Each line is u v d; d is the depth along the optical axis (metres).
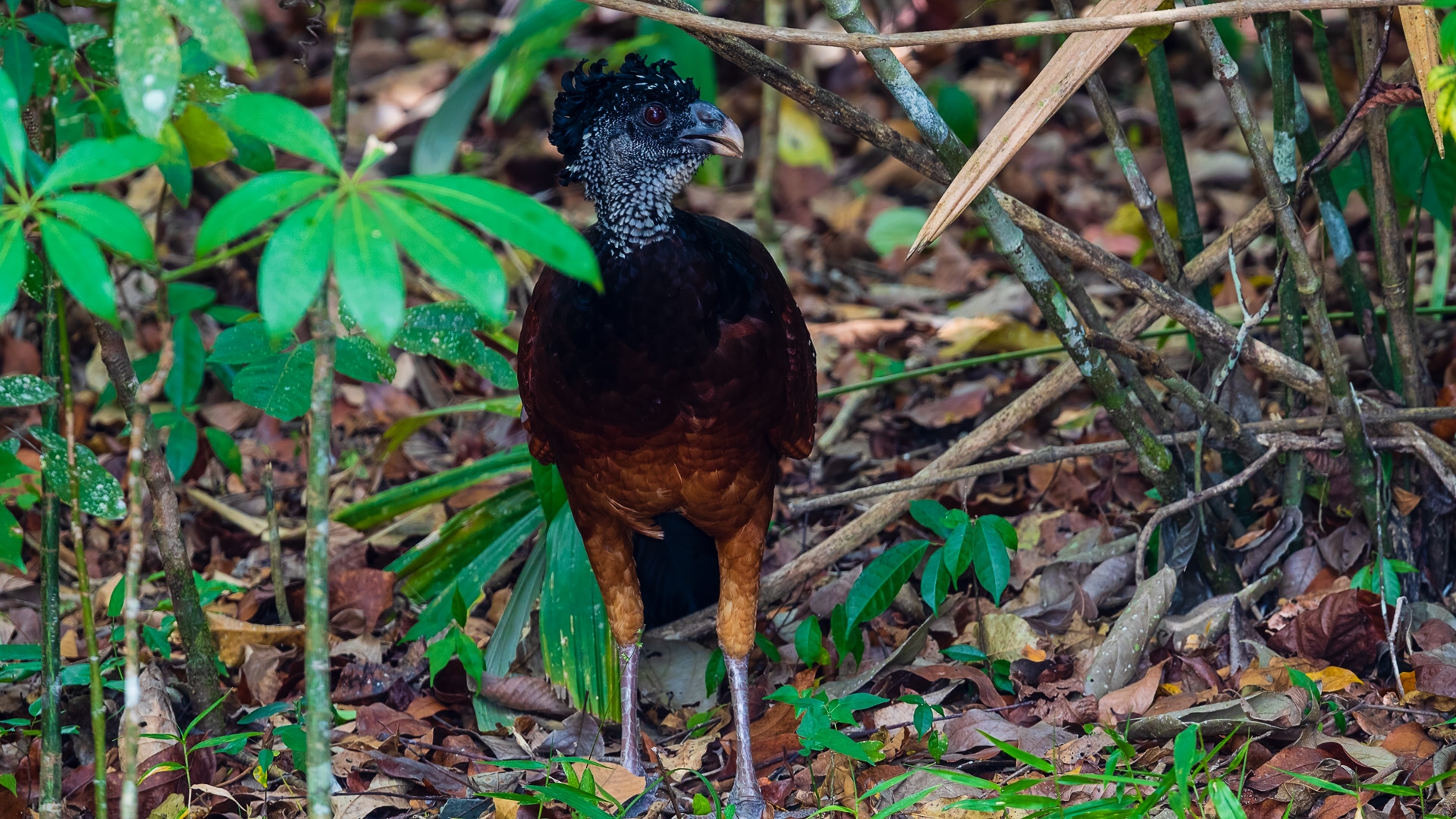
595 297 5.11
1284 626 6.14
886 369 9.38
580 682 6.21
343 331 8.48
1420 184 6.31
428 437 9.46
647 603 6.80
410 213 3.08
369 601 7.21
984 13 13.64
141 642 6.09
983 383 9.02
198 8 3.16
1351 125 5.77
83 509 4.80
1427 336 8.45
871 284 11.02
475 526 7.24
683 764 5.85
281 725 6.25
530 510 7.18
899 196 12.29
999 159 4.87
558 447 5.66
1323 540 6.43
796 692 5.18
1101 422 8.45
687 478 5.49
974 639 6.56
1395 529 6.18
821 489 8.32
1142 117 12.63
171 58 3.17
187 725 6.27
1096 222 11.07
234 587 6.58
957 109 9.60
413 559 7.25
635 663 5.99
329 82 14.05
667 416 5.28
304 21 15.30
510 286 10.52
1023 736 5.52
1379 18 6.26
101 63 4.92
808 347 5.88
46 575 4.86
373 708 6.18
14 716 6.30
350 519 7.39
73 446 4.17
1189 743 4.38
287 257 3.00
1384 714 5.41
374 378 5.86
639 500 5.63
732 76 14.02
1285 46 5.66
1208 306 6.56
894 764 5.52
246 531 8.32
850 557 7.47
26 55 4.73
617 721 6.19
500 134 13.77
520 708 6.32
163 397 9.30
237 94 4.45
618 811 5.30
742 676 5.73
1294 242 5.54
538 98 14.16
